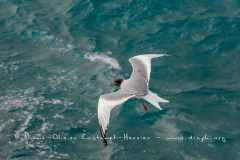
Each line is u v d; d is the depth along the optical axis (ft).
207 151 78.69
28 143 79.05
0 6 124.06
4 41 109.50
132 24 117.39
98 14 120.67
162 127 83.87
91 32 114.01
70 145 79.00
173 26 116.57
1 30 113.50
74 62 102.42
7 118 84.58
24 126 82.79
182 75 100.17
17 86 93.56
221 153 78.54
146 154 77.36
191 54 107.65
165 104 90.02
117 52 106.73
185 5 126.52
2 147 78.13
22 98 89.97
